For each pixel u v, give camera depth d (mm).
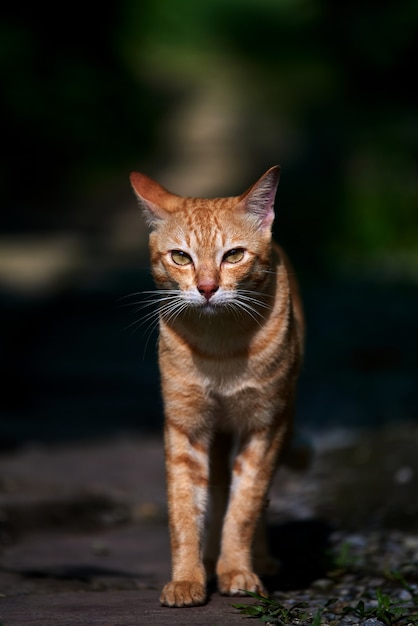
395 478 9227
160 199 6547
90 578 6965
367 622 5340
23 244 27469
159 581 6934
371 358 15281
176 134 39938
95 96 38406
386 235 24766
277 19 54094
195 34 53469
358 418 11875
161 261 6359
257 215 6336
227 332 6141
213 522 6812
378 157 26203
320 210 25125
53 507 8836
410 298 19688
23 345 16812
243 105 43219
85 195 34281
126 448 11125
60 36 39469
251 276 6230
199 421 6293
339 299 19562
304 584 6742
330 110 34062
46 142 35281
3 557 7504
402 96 34406
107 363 15508
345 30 37562
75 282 21953
